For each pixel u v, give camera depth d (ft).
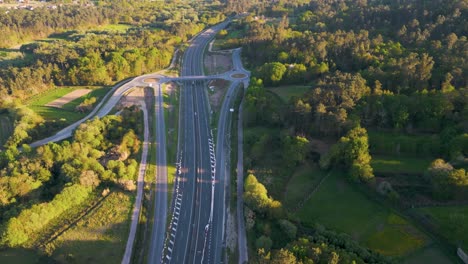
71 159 536.01
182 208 469.98
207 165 553.64
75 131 603.67
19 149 600.39
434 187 417.08
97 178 504.84
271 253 342.85
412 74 576.20
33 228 433.48
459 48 640.99
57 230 436.76
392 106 525.75
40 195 488.44
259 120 640.58
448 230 364.99
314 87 606.55
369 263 330.34
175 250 409.28
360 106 535.19
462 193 406.62
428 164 470.39
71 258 390.21
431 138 485.97
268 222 412.57
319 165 497.46
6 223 422.41
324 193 456.86
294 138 521.24
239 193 478.59
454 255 351.67
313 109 554.05
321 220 414.62
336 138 545.85
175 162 562.25
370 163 480.23
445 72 579.89
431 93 531.09
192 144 609.01
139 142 608.60
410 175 456.04
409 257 354.33
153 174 533.55
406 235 379.96
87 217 452.35
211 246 413.39
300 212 431.84
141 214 454.81
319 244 338.95
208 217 454.81
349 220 409.90
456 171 400.06
